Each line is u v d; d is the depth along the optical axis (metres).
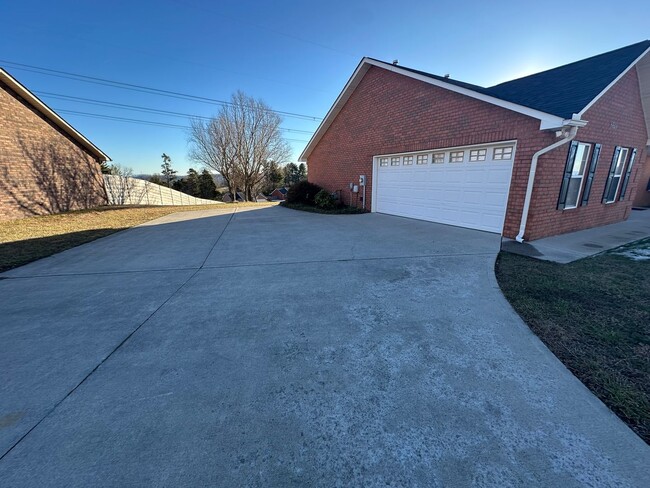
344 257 4.84
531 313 2.76
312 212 11.51
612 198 7.61
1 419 1.64
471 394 1.76
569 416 1.57
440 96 7.14
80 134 11.93
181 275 4.20
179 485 1.26
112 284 3.89
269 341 2.42
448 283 3.57
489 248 5.20
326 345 2.34
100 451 1.43
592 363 2.01
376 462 1.35
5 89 9.11
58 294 3.56
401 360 2.12
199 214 11.86
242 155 27.44
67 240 6.94
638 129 7.46
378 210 10.21
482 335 2.42
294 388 1.86
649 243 5.54
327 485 1.25
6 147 9.11
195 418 1.63
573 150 5.77
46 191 10.59
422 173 8.11
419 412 1.64
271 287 3.63
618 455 1.34
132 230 8.36
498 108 5.89
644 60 6.16
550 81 6.61
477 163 6.56
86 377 2.01
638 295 3.12
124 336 2.55
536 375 1.91
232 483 1.27
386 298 3.20
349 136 11.23
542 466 1.30
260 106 26.86
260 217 10.52
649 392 1.73
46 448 1.45
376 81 9.36
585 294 3.17
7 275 4.32
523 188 5.64
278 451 1.42
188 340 2.46
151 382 1.95
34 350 2.36
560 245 5.42
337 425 1.56
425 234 6.46
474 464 1.32
